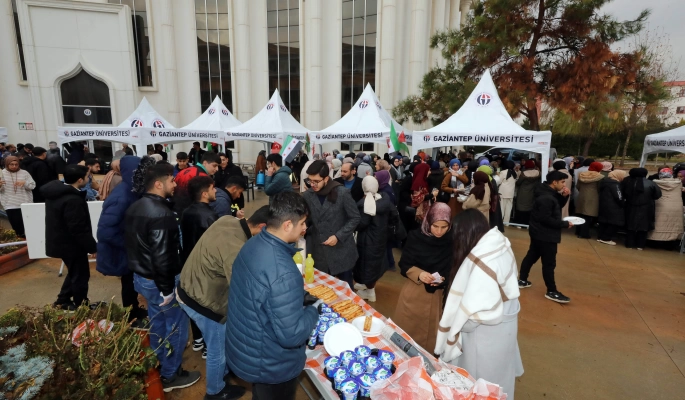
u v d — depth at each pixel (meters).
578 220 4.20
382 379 1.65
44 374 1.51
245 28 17.72
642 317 4.09
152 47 17.61
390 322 2.33
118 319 2.45
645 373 3.09
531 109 10.16
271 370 1.65
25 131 16.81
